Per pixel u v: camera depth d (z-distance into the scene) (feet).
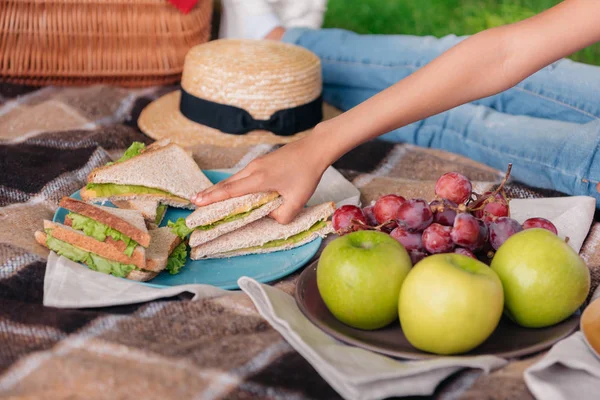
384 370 2.76
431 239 3.12
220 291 3.51
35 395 2.64
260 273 3.80
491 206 3.41
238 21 7.93
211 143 5.66
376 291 2.90
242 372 2.76
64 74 6.62
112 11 6.51
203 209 3.93
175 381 2.68
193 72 5.90
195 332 3.11
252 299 3.27
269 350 2.93
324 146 3.80
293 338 2.97
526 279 2.93
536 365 2.72
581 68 5.65
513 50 3.55
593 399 2.70
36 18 6.37
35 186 4.67
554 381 2.76
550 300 2.94
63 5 6.38
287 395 2.67
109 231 3.61
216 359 2.84
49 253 3.83
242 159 5.30
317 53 6.99
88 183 4.48
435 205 3.26
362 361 2.81
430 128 5.97
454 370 2.81
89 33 6.53
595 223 4.32
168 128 5.88
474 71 3.58
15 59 6.48
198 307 3.31
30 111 6.02
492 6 11.64
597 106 5.43
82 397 2.62
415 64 6.47
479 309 2.72
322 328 3.06
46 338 2.97
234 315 3.26
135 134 5.77
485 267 2.83
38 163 5.04
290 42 7.23
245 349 2.93
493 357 2.83
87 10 6.44
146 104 6.52
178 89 7.00
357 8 11.83
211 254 3.93
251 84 5.67
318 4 8.50
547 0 11.40
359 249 2.97
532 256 2.94
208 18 7.50
